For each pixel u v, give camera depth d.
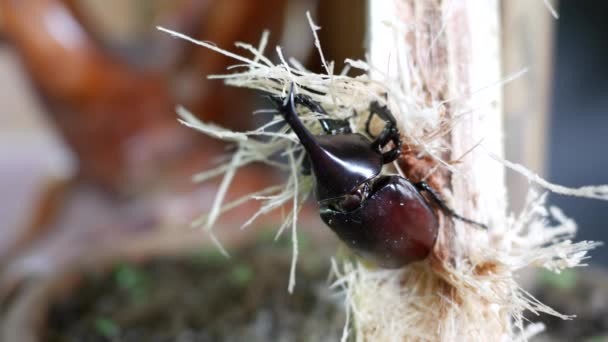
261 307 0.41
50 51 0.56
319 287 0.43
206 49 0.61
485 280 0.28
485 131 0.28
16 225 0.70
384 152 0.28
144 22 0.83
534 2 0.35
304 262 0.48
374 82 0.27
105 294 0.44
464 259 0.28
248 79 0.28
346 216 0.28
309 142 0.28
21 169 0.86
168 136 0.62
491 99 0.28
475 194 0.28
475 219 0.28
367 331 0.28
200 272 0.48
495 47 0.28
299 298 0.42
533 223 0.30
